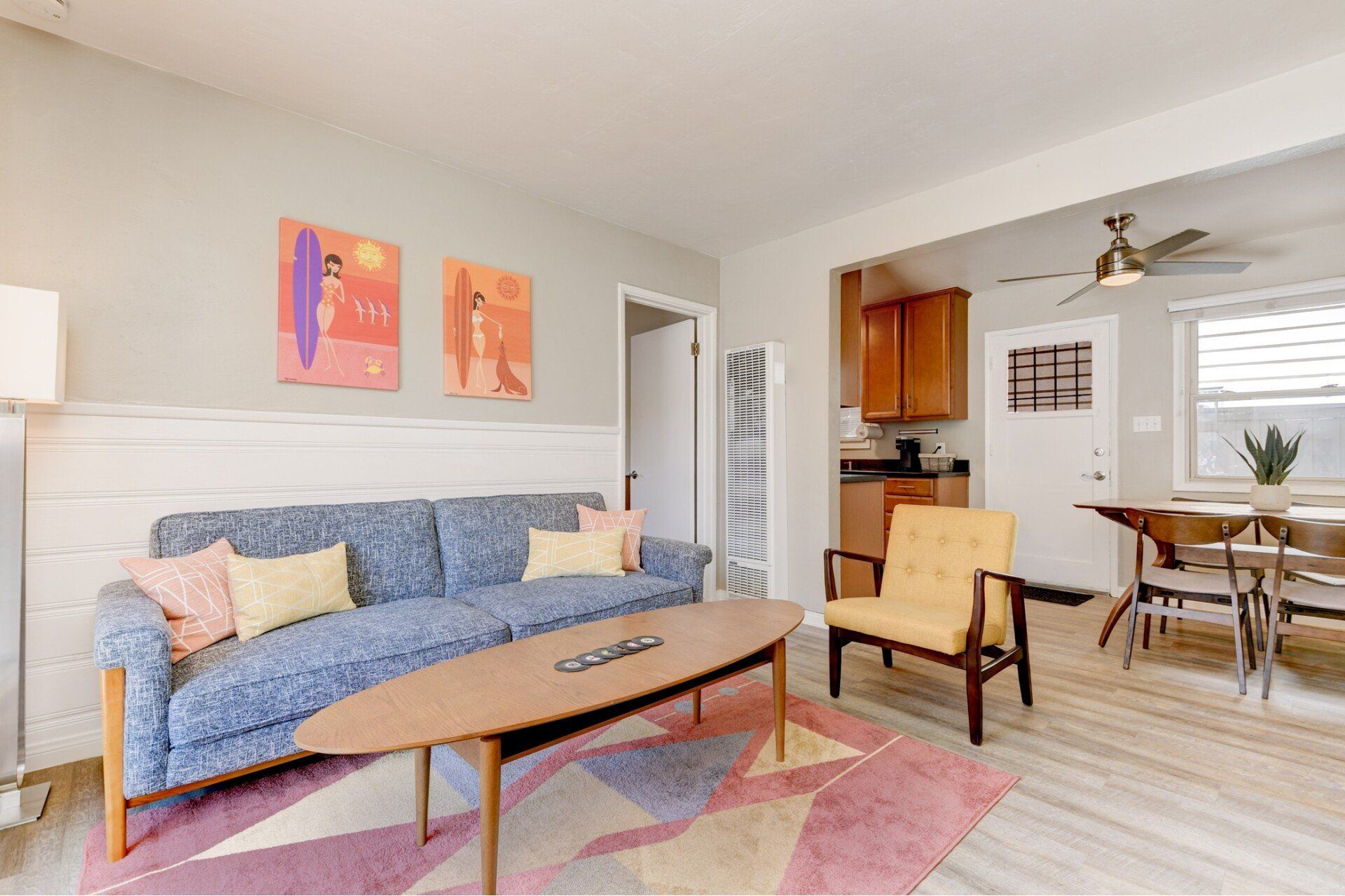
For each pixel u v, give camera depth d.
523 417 3.35
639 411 4.88
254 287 2.46
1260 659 3.08
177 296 2.28
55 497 2.04
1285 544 2.58
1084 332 4.70
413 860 1.53
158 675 1.58
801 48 2.12
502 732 1.32
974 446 5.30
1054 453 4.86
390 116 2.59
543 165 3.03
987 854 1.56
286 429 2.54
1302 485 3.82
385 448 2.83
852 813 1.73
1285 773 1.97
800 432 3.90
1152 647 3.29
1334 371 3.74
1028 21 1.98
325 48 2.13
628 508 4.98
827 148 2.83
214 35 2.06
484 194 3.18
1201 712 2.44
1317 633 2.53
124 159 2.18
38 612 2.01
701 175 3.13
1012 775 1.95
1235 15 1.94
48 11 1.92
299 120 2.58
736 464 4.16
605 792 1.85
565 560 2.89
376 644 1.95
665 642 1.91
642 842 1.60
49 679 2.02
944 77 2.29
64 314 1.96
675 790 1.86
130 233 2.19
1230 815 1.74
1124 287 4.50
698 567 2.94
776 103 2.47
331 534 2.43
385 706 1.42
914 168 3.04
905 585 2.77
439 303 3.01
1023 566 5.02
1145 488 4.41
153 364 2.23
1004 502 5.13
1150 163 2.55
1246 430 4.04
